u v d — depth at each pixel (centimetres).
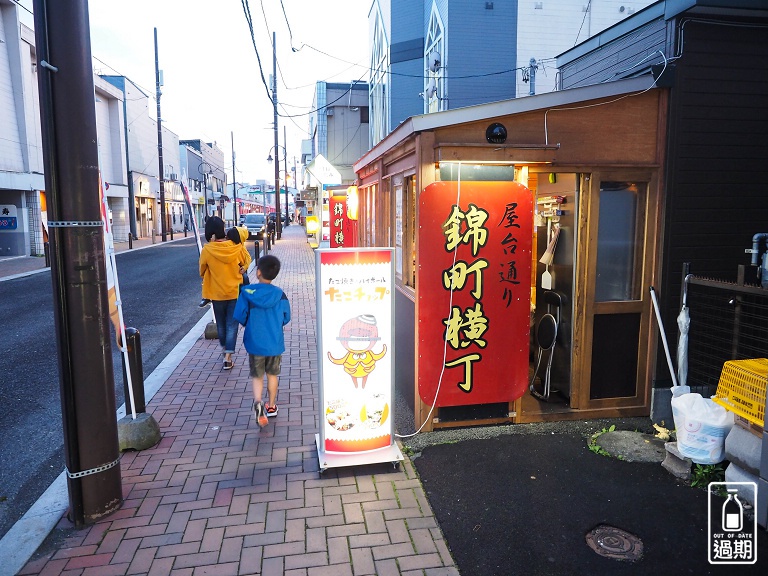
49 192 325
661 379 500
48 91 318
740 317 445
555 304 539
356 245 1016
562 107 463
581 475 404
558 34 1498
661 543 324
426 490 385
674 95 468
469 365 475
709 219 487
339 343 405
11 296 1273
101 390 345
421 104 1753
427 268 459
